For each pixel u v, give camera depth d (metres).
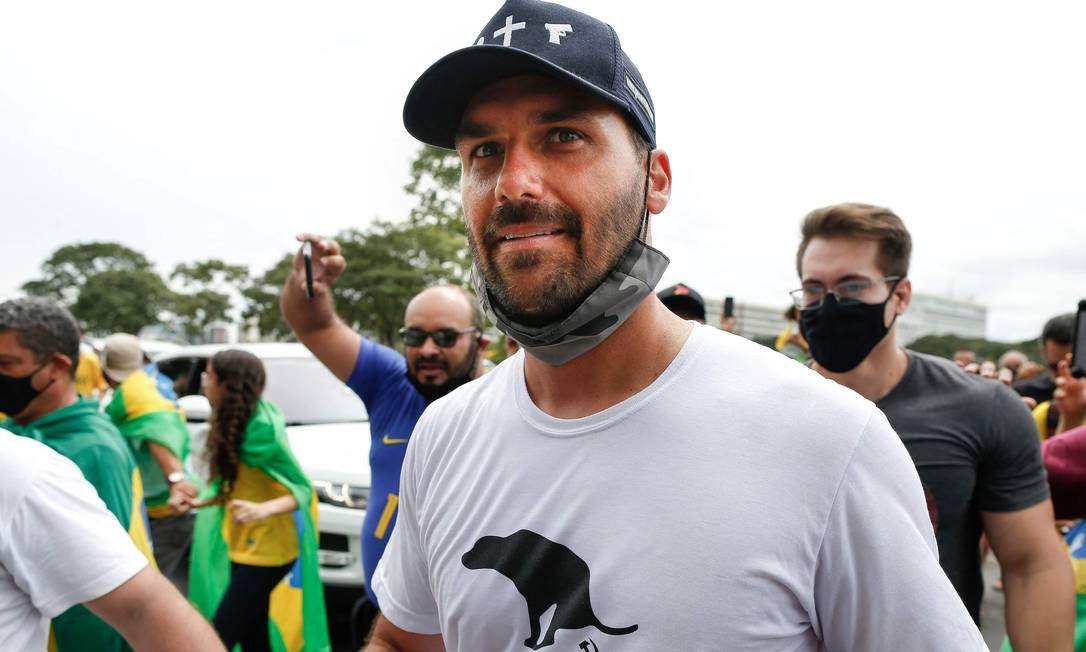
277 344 6.10
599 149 1.00
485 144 1.06
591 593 0.94
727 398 0.97
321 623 3.30
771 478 0.91
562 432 1.03
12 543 1.30
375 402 2.72
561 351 1.03
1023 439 1.75
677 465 0.94
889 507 0.91
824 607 0.94
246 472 3.41
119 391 3.88
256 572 3.31
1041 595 1.68
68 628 1.92
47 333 2.16
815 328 1.98
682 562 0.90
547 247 0.99
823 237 1.97
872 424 0.93
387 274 25.23
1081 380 2.42
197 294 54.47
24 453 1.35
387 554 1.39
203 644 1.36
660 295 3.26
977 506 1.79
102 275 54.75
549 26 1.02
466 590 1.06
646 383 1.03
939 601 0.89
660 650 0.89
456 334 2.58
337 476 4.07
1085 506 2.09
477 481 1.10
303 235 2.55
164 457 3.79
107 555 1.34
